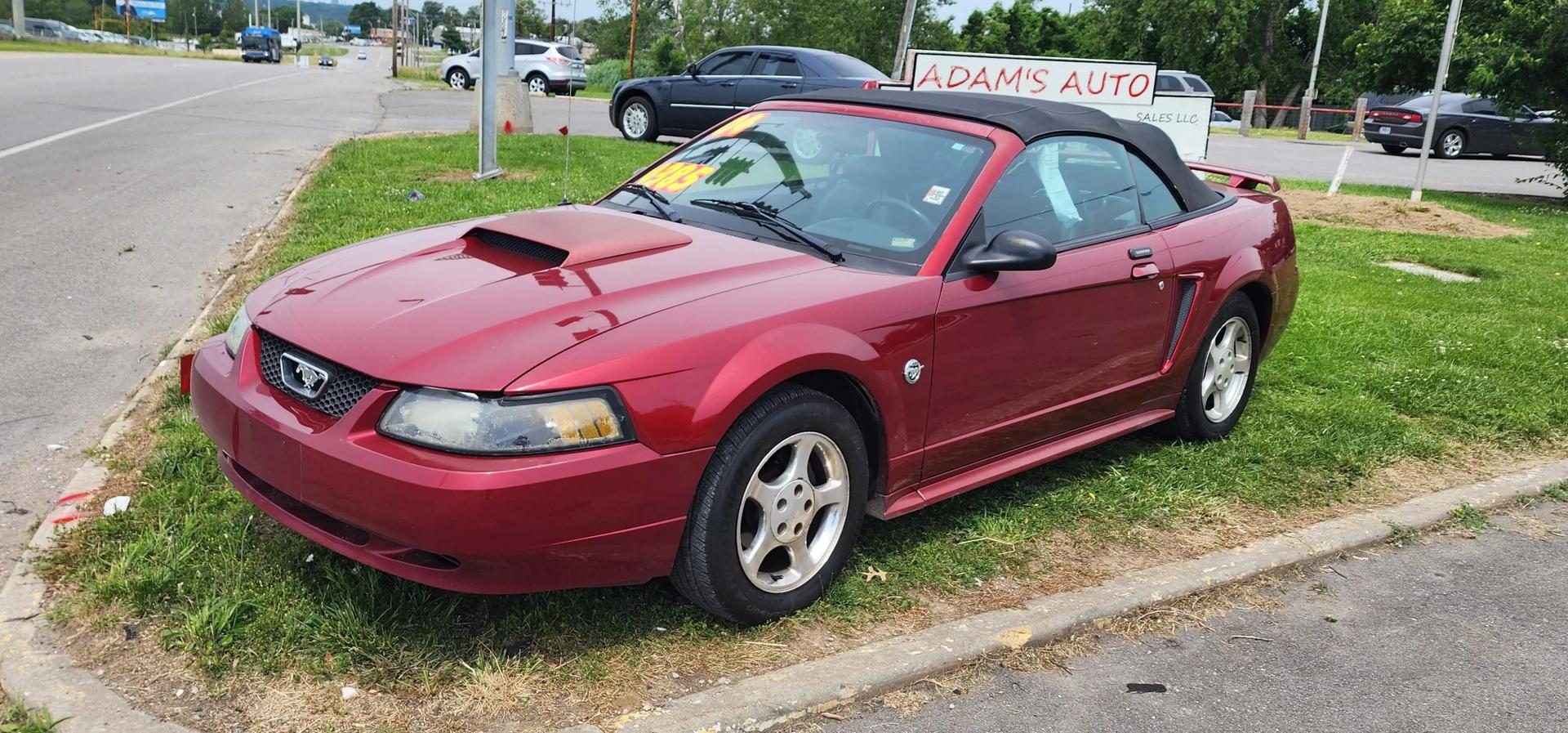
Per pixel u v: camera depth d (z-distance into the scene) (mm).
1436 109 13781
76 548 3168
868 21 55469
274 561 3135
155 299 6020
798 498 3051
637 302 2906
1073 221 3934
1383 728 2883
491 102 10445
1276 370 5965
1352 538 3998
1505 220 13039
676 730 2580
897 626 3174
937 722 2760
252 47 61781
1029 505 4059
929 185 3627
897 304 3201
